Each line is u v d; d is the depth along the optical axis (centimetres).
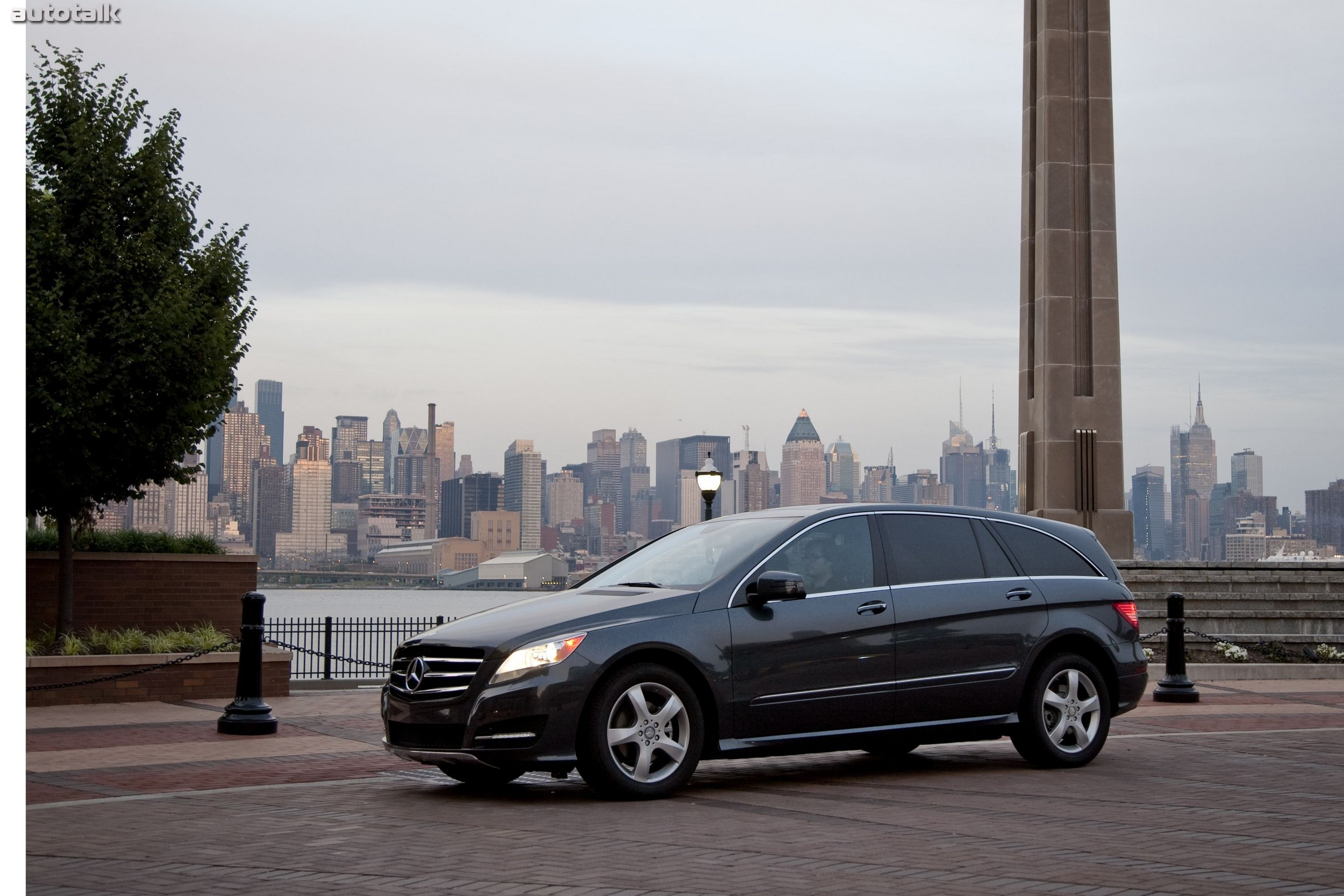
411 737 1030
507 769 1100
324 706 1817
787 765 1232
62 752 1319
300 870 770
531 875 756
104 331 2019
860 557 1130
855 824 916
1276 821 930
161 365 2031
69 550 2091
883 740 1106
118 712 1736
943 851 821
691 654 1029
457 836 873
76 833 887
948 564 1166
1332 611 2383
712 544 1138
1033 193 2794
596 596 1081
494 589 19700
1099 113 2733
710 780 1133
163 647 2008
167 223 2169
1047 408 2677
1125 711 1233
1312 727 1527
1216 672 2194
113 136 2131
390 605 12200
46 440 1942
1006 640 1164
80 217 2083
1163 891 716
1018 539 1216
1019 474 2819
